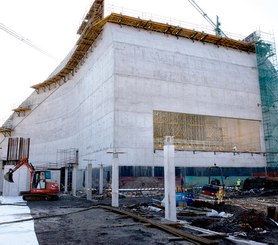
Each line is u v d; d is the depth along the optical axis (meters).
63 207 20.30
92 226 12.07
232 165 43.44
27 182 32.12
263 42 52.25
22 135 74.06
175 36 46.91
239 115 46.75
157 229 11.34
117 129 36.50
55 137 64.62
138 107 38.53
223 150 44.75
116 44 39.78
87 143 47.03
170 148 13.95
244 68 50.22
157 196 31.34
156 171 37.28
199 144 43.81
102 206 18.84
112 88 37.94
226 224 12.63
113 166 20.73
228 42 50.50
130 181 35.44
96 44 46.72
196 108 42.97
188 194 21.81
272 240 9.89
